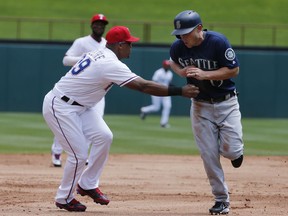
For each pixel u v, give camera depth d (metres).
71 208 28.16
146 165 45.03
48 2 136.00
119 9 134.25
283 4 139.00
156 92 26.64
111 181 37.66
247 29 123.88
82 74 27.34
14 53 90.75
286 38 121.62
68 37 119.31
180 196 32.97
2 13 128.75
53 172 40.72
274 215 27.91
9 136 62.31
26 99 91.25
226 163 46.22
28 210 28.36
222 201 27.94
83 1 137.12
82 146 27.75
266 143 61.19
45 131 66.88
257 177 40.03
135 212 28.16
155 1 138.75
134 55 91.00
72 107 27.70
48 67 91.12
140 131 70.12
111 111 91.81
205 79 26.58
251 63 92.81
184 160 48.12
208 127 27.64
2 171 40.78
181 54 27.48
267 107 93.25
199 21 26.53
